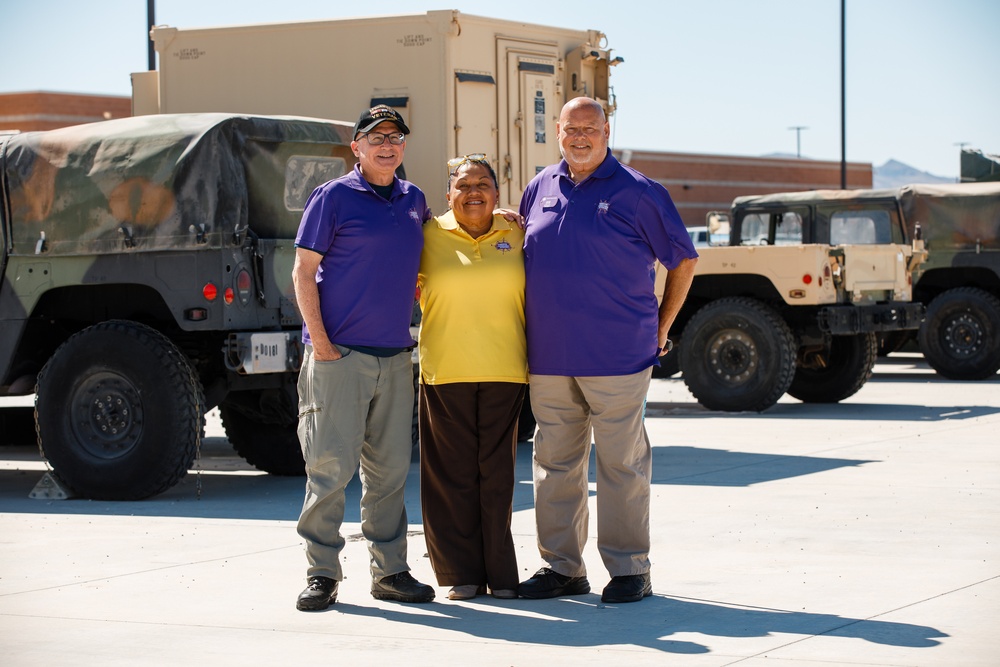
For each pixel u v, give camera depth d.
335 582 5.43
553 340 5.45
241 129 8.34
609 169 5.44
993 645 4.64
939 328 17.23
